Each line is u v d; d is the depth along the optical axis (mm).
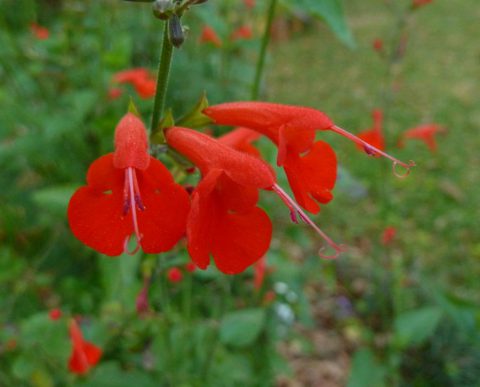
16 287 161
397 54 177
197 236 58
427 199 290
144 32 209
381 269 215
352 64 471
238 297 150
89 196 60
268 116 71
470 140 347
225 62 185
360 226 267
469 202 289
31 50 181
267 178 63
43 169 184
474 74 443
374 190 294
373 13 617
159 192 60
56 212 133
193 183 88
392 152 317
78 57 186
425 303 201
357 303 216
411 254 252
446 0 650
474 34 531
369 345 187
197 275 132
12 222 186
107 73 169
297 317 196
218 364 137
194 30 218
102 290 151
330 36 542
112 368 115
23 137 163
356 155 325
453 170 317
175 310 138
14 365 126
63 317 126
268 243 63
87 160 173
